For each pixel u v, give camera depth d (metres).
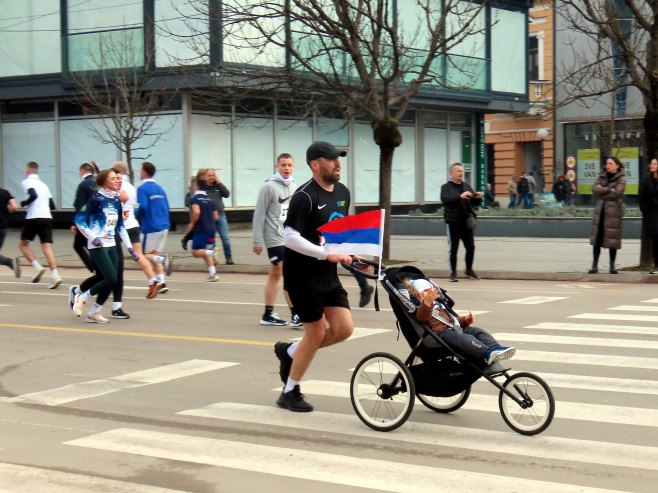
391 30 17.89
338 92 21.33
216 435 6.55
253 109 30.38
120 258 12.18
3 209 16.83
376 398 6.68
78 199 15.20
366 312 12.66
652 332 10.71
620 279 16.58
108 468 5.79
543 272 17.23
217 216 19.48
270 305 11.62
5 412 7.32
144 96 28.28
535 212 27.80
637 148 37.06
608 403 7.30
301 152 32.22
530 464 5.75
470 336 6.51
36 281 17.00
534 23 40.41
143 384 8.28
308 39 24.70
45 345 10.39
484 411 7.12
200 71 25.25
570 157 39.44
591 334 10.60
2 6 30.58
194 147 28.97
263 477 5.57
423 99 32.78
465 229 16.94
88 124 30.56
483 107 35.53
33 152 31.62
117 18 28.62
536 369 8.62
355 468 5.71
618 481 5.40
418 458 5.93
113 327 11.66
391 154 19.64
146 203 15.23
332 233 6.70
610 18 17.02
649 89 16.72
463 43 33.56
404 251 22.50
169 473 5.67
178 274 19.31
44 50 30.16
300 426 6.76
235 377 8.55
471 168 38.81
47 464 5.89
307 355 7.08
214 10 21.98
